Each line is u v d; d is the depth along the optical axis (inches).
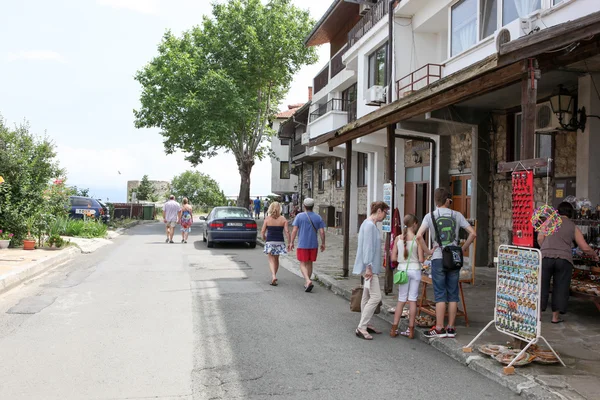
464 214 530.3
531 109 209.5
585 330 256.4
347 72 908.6
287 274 469.4
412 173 668.1
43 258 477.7
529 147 209.3
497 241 488.7
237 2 1306.6
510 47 211.8
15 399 164.4
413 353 226.8
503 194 482.0
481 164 493.4
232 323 275.3
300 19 1352.1
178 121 1270.9
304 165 1378.0
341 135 442.6
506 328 215.0
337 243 788.0
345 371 199.5
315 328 269.1
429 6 586.2
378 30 686.5
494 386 184.7
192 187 2508.6
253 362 208.5
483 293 356.2
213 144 1309.1
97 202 964.6
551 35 193.8
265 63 1312.7
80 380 183.3
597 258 276.5
